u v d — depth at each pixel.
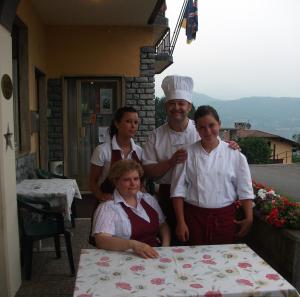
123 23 6.77
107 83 7.15
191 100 2.49
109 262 1.88
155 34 7.58
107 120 7.23
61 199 4.05
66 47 6.84
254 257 1.95
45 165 6.71
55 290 3.36
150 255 1.93
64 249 4.36
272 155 25.22
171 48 8.75
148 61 6.98
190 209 2.33
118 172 2.15
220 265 1.85
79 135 7.18
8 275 3.08
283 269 2.52
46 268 3.82
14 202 3.26
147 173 2.53
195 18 7.65
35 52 5.77
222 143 2.34
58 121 6.93
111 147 2.59
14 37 4.97
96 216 2.15
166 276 1.73
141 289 1.61
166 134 2.58
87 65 6.91
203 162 2.28
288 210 2.65
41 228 3.75
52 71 6.86
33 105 5.54
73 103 7.12
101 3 5.68
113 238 2.03
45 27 6.73
